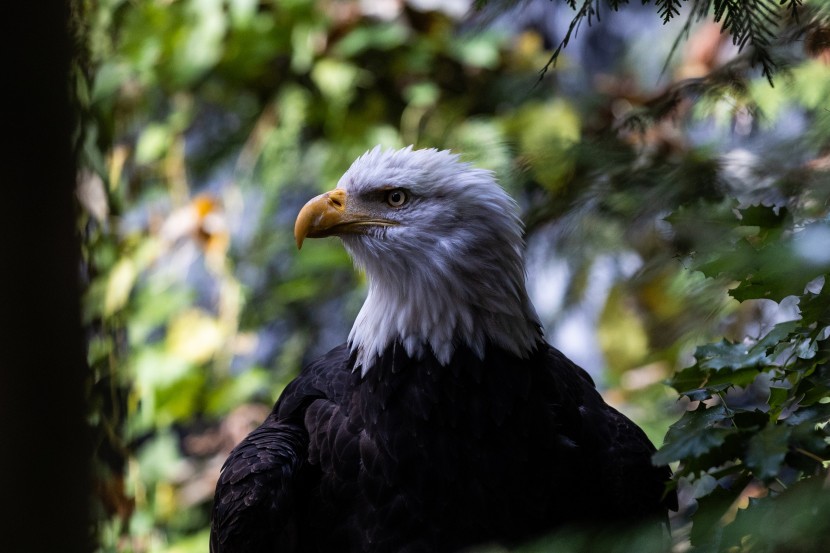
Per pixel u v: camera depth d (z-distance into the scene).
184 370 13.02
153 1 13.91
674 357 10.00
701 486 6.80
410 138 14.08
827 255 4.08
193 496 13.22
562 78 14.50
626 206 6.58
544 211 6.93
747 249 4.33
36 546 3.69
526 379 6.67
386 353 6.68
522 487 6.54
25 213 3.54
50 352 3.65
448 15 14.26
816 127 5.81
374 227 6.75
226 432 13.55
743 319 8.52
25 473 3.66
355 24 14.16
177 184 14.15
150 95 14.39
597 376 12.95
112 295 11.81
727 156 6.31
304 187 14.27
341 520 6.66
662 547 3.55
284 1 14.11
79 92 8.21
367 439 6.61
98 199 11.11
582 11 5.27
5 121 3.45
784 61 6.84
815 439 4.03
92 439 4.33
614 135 6.78
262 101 14.57
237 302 13.44
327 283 14.09
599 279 11.30
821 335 4.73
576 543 3.64
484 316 6.64
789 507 3.39
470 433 6.54
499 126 13.16
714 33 13.30
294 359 14.08
